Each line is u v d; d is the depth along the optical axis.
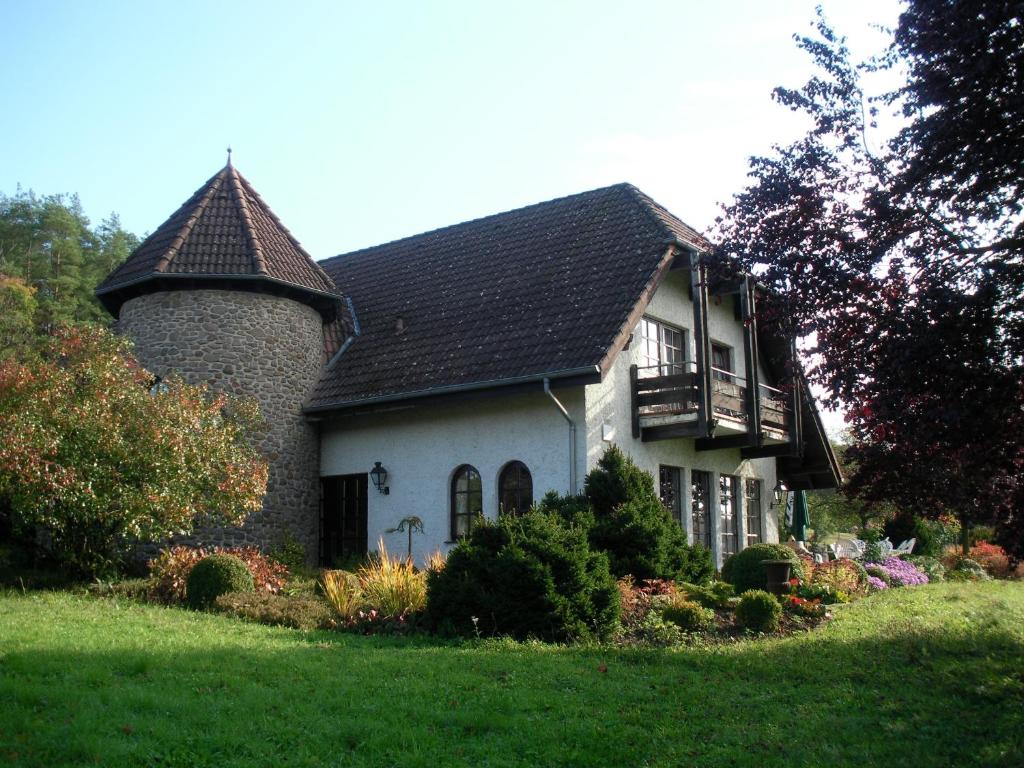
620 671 10.23
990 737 8.31
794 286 11.04
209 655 9.80
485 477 18.66
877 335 10.02
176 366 19.47
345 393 20.25
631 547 15.37
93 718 7.34
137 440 15.34
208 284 19.86
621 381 18.66
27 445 13.98
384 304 23.23
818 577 17.53
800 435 21.88
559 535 12.95
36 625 11.03
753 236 11.57
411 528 19.55
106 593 14.79
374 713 8.07
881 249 10.50
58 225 47.28
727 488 22.16
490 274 22.06
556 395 17.92
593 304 18.48
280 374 20.33
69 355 15.80
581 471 17.36
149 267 19.84
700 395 18.02
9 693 7.85
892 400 9.62
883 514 30.89
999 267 9.58
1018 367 9.29
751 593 13.30
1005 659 11.38
